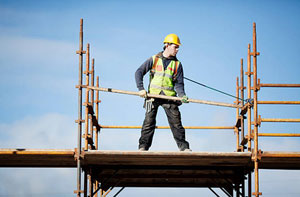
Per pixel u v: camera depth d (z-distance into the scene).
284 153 15.77
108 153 15.44
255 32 16.42
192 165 17.38
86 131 17.42
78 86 16.27
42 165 18.64
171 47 16.66
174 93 16.61
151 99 16.20
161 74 16.52
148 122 16.31
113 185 21.20
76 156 15.69
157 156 15.52
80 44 16.58
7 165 18.70
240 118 19.48
